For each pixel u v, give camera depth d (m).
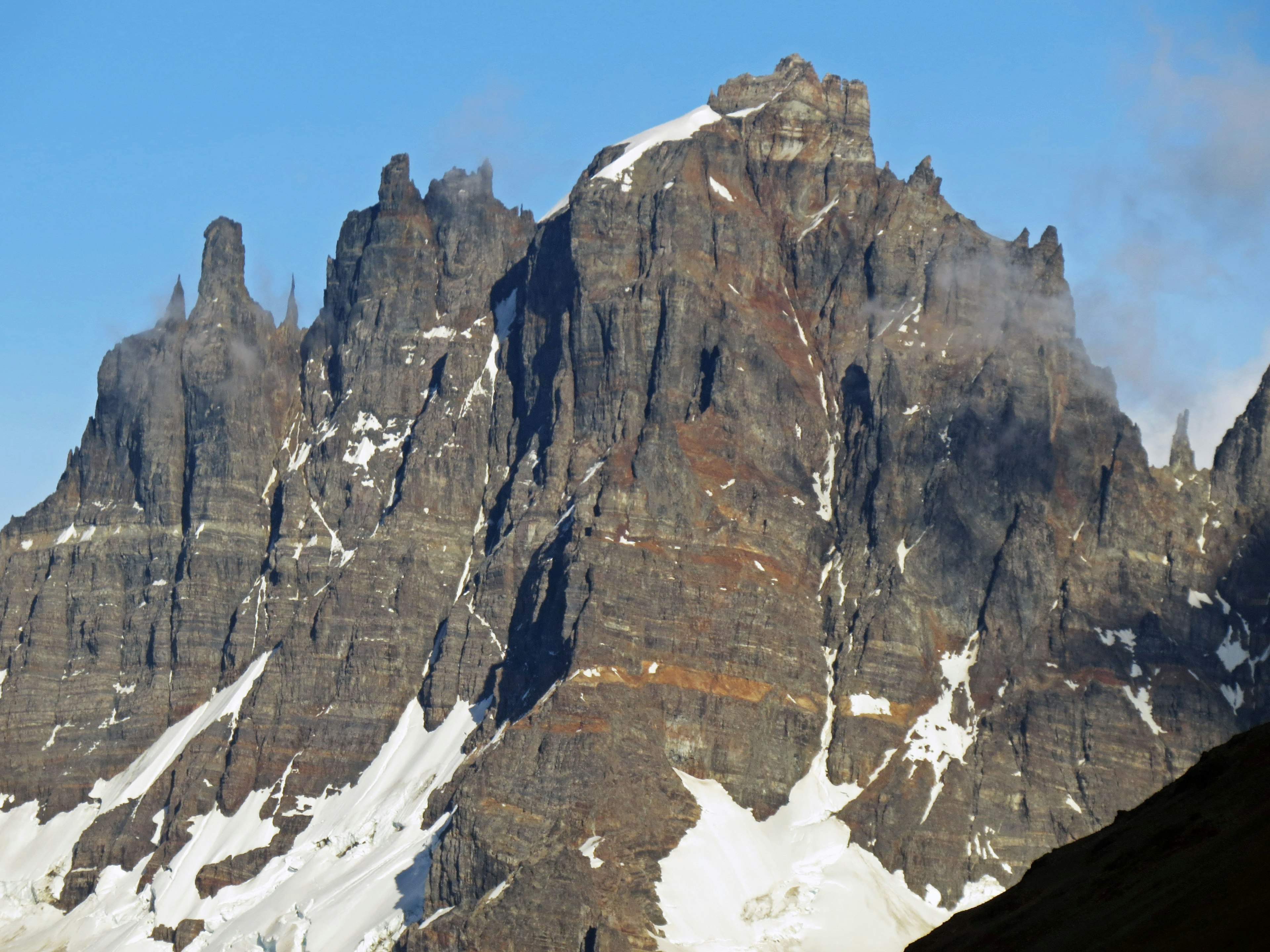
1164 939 155.00
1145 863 170.12
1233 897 155.62
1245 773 175.62
